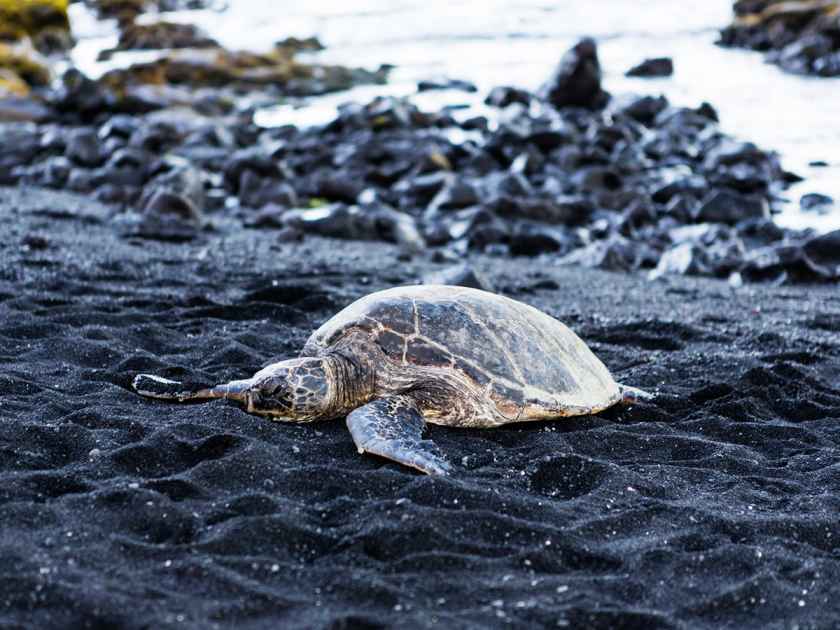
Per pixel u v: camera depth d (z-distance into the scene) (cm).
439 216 859
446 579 296
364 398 365
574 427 381
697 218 856
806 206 910
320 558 304
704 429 389
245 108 1427
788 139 1182
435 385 362
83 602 280
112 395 376
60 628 275
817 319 537
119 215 719
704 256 711
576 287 612
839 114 1312
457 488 327
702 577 304
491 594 292
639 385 429
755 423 392
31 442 345
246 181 886
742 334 504
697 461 365
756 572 305
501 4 2619
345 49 2033
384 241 757
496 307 379
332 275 573
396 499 325
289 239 704
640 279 664
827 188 973
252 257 616
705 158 1066
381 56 1941
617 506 333
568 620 285
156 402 376
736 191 939
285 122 1343
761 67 1688
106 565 294
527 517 323
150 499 316
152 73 1548
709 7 2397
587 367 389
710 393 418
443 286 388
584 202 871
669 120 1254
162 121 1156
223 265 578
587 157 1056
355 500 323
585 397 378
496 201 845
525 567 303
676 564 307
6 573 286
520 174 964
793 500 342
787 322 532
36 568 288
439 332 366
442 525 313
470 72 1750
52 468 336
